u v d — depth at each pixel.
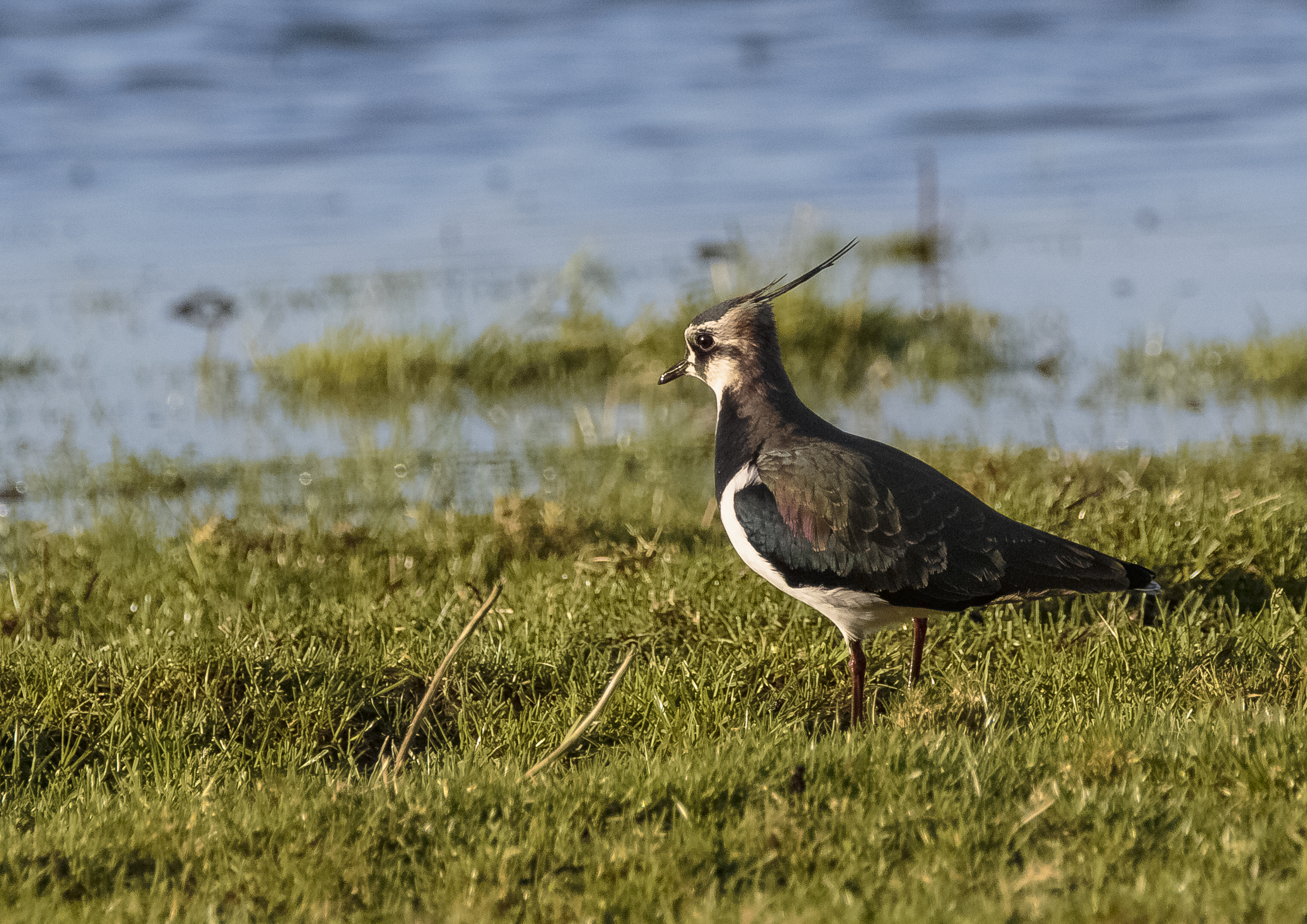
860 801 6.68
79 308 22.52
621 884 6.07
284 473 15.30
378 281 23.72
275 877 6.33
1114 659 8.77
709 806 6.80
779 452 8.56
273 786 7.44
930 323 20.31
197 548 11.67
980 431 16.17
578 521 12.20
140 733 8.48
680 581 10.26
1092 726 7.67
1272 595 9.57
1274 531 10.31
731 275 20.91
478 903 6.00
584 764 7.86
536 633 9.66
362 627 9.86
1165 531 10.28
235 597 10.93
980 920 5.50
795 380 18.69
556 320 20.66
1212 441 14.98
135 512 13.79
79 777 8.09
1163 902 5.55
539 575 10.88
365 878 6.29
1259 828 6.18
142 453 16.16
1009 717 8.19
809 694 8.89
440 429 17.02
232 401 18.34
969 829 6.34
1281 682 8.40
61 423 17.33
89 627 10.45
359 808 6.95
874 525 8.13
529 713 8.61
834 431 8.83
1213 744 7.11
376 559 11.71
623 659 9.41
